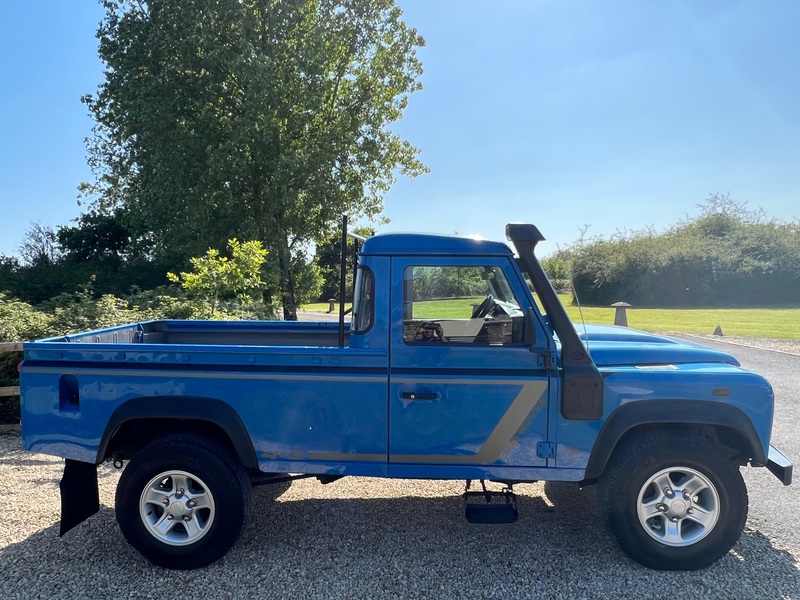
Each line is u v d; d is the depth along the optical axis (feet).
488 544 11.95
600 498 11.09
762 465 10.87
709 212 137.18
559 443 10.85
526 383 10.79
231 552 11.60
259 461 11.09
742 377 10.83
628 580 10.51
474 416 10.89
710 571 10.83
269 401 11.00
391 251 11.12
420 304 11.10
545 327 10.93
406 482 15.71
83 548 11.78
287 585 10.33
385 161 70.85
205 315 28.91
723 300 108.88
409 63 70.59
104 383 11.12
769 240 113.91
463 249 11.10
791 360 37.45
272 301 62.28
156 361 11.07
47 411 11.22
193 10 56.44
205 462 10.85
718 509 10.66
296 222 63.57
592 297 121.19
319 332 16.46
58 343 11.31
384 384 10.91
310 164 59.88
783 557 11.45
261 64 54.65
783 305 105.70
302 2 59.57
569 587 10.27
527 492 14.98
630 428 10.79
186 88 60.08
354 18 65.72
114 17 63.46
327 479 12.14
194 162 59.52
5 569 10.89
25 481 15.56
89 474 11.76
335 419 10.99
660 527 11.09
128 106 59.41
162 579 10.57
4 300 35.94
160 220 62.34
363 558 11.34
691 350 11.80
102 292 62.75
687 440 10.75
